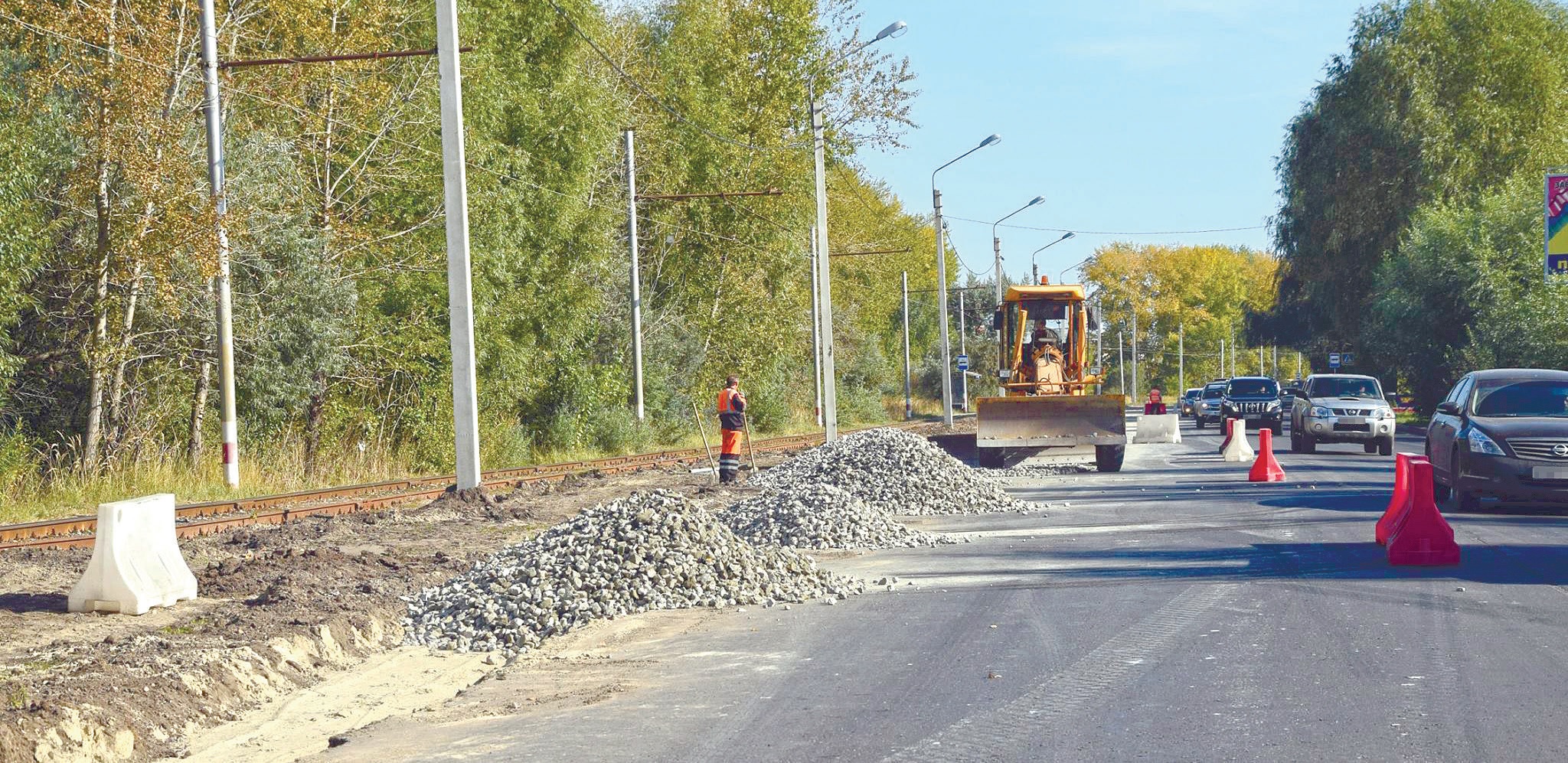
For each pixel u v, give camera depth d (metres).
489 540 15.61
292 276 24.97
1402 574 11.39
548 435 36.44
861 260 73.44
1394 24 49.47
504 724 7.17
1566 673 7.45
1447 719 6.48
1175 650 8.40
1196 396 72.31
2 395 21.44
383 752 6.64
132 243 20.73
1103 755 6.01
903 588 11.66
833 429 32.12
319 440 26.97
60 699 6.89
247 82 24.95
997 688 7.50
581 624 10.55
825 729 6.69
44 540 14.14
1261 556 12.75
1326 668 7.73
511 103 33.31
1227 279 139.25
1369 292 51.56
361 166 27.89
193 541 14.77
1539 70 47.66
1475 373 18.22
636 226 44.22
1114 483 22.91
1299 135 52.94
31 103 20.45
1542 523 15.32
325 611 10.12
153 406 24.17
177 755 6.90
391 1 27.64
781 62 53.06
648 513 12.13
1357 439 30.38
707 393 47.88
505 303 31.98
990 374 97.62
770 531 15.40
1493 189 46.25
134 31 21.17
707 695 7.68
